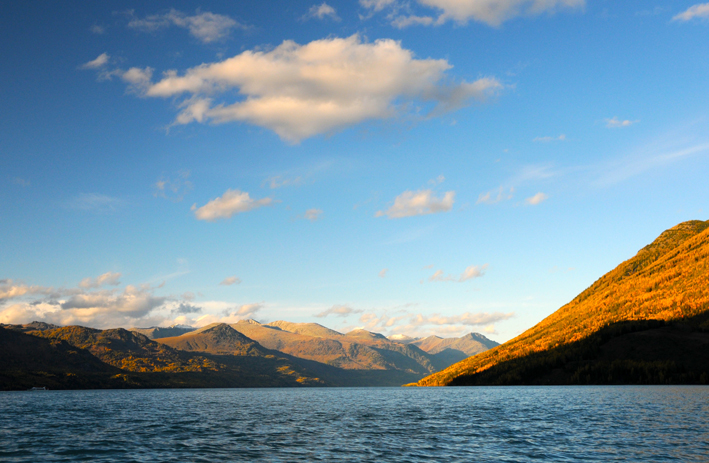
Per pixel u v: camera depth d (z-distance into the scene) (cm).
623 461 5731
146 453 6550
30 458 6222
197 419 11656
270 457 6203
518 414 11725
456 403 16688
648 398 15950
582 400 15900
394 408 15112
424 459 5984
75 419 11681
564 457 6016
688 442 7019
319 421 10969
